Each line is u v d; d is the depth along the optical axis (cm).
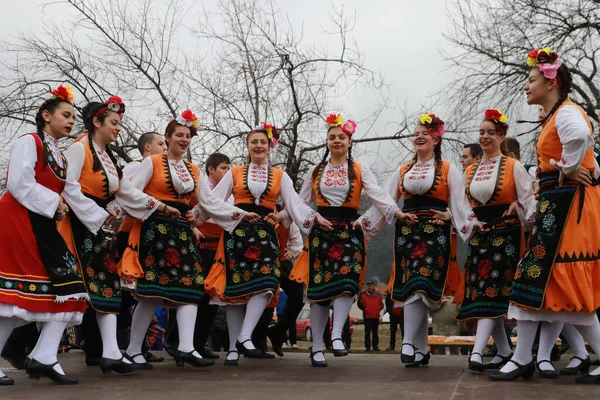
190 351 459
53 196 379
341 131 511
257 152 538
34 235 376
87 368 477
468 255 462
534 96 401
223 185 536
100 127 437
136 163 486
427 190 482
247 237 519
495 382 382
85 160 427
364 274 508
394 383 378
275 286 507
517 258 443
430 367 482
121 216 456
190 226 484
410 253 480
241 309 525
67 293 377
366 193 507
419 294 465
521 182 446
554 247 372
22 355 477
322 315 502
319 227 509
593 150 384
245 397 325
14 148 380
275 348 614
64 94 404
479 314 444
